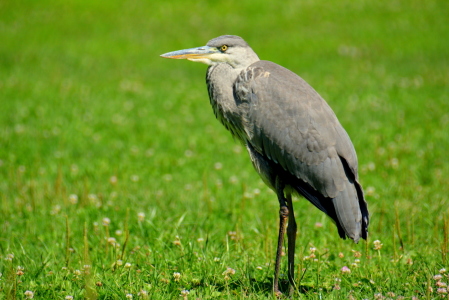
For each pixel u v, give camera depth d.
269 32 31.12
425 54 26.12
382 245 8.91
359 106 18.58
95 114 18.00
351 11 34.06
